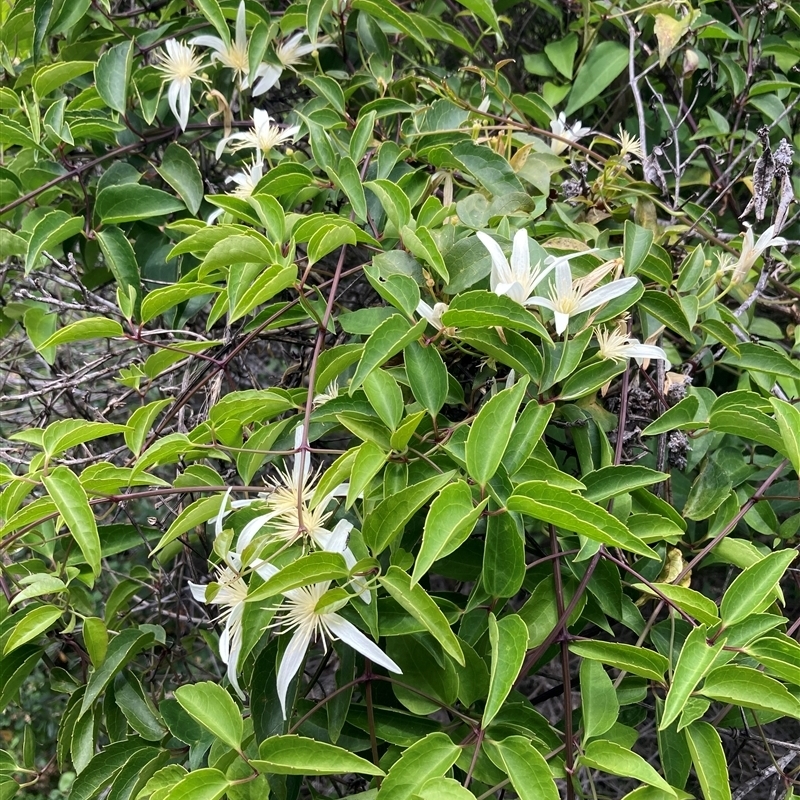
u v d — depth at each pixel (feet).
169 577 1.95
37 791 2.32
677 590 1.38
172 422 1.96
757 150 1.89
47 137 1.94
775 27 2.24
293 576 1.22
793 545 1.70
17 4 2.06
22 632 1.52
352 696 1.45
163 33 2.03
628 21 2.02
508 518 1.33
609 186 1.79
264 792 1.34
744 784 1.59
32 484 1.46
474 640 1.38
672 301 1.58
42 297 1.93
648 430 1.53
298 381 1.89
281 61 1.93
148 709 1.66
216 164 2.11
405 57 2.13
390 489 1.40
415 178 1.78
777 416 1.45
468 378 1.69
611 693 1.39
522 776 1.26
